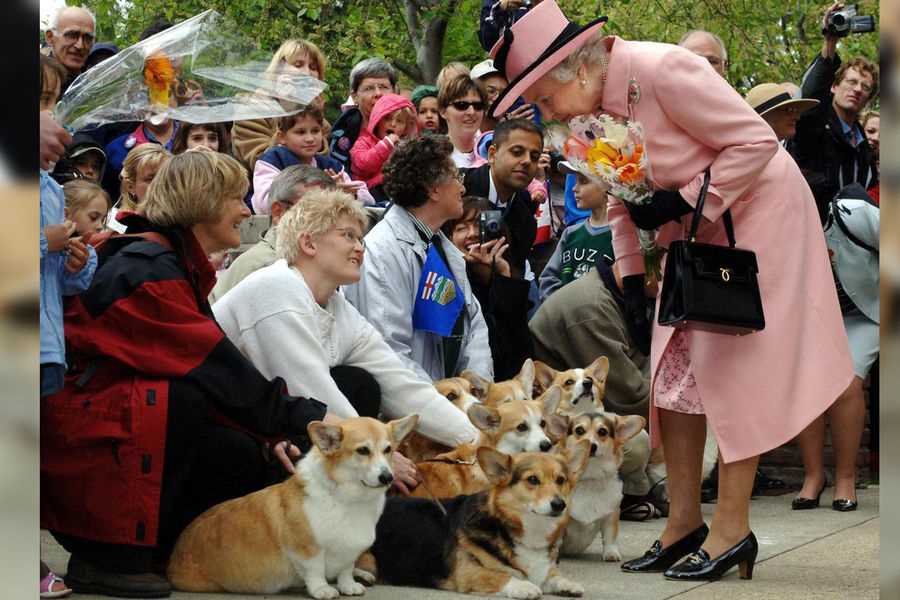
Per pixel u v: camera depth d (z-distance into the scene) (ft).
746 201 15.42
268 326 15.30
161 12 50.98
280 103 20.86
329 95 49.62
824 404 15.12
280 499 13.78
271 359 15.30
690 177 15.21
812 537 19.52
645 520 21.61
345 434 13.57
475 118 25.85
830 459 26.32
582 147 15.31
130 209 20.44
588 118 15.29
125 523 13.28
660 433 16.58
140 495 13.33
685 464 16.38
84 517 13.39
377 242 19.15
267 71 21.07
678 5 59.16
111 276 13.87
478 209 21.81
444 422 16.90
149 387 13.51
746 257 14.94
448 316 19.39
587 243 23.97
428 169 19.25
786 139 26.89
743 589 14.83
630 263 17.93
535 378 20.89
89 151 21.42
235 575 13.80
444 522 15.08
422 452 17.84
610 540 17.35
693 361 15.61
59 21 23.49
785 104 22.77
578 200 24.06
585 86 15.53
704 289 14.60
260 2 50.01
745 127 14.92
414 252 19.31
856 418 22.98
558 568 16.11
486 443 17.56
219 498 15.17
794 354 15.25
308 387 15.19
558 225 26.63
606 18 15.46
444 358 20.15
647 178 15.33
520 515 14.26
